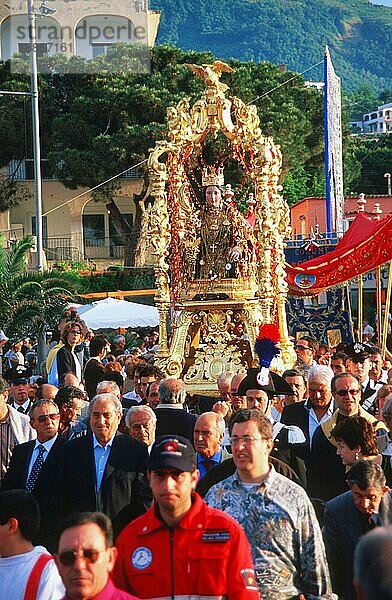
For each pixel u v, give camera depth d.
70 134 54.97
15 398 15.22
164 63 58.56
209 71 21.03
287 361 20.30
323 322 31.22
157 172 20.70
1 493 7.38
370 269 25.66
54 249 62.84
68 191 63.31
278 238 20.88
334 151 34.34
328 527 8.53
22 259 30.84
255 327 20.17
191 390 20.16
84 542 5.93
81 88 57.22
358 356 14.94
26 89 55.53
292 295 26.73
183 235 20.70
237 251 20.48
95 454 10.15
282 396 14.00
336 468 10.49
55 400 12.12
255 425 7.61
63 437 11.15
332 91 34.00
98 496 9.96
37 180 37.66
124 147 52.75
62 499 10.05
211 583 6.42
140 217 57.22
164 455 6.54
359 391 10.84
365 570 4.29
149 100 53.91
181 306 20.58
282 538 7.45
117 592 6.02
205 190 20.75
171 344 20.42
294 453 10.67
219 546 6.48
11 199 62.19
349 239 27.30
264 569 7.41
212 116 20.95
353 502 8.47
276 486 7.58
